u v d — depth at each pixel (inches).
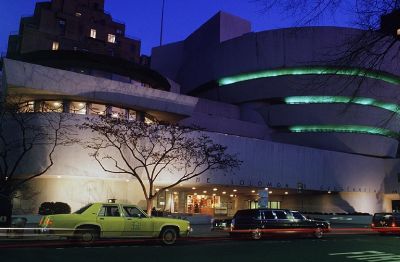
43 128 1336.1
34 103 1496.1
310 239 899.4
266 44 2417.6
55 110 1478.8
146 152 1349.7
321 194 2176.4
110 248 619.2
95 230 651.5
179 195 1868.8
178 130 1376.7
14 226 735.7
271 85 2389.3
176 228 705.6
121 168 1341.0
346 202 2144.4
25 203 1334.9
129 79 1793.8
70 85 1443.2
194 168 1424.7
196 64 2819.9
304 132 2336.4
